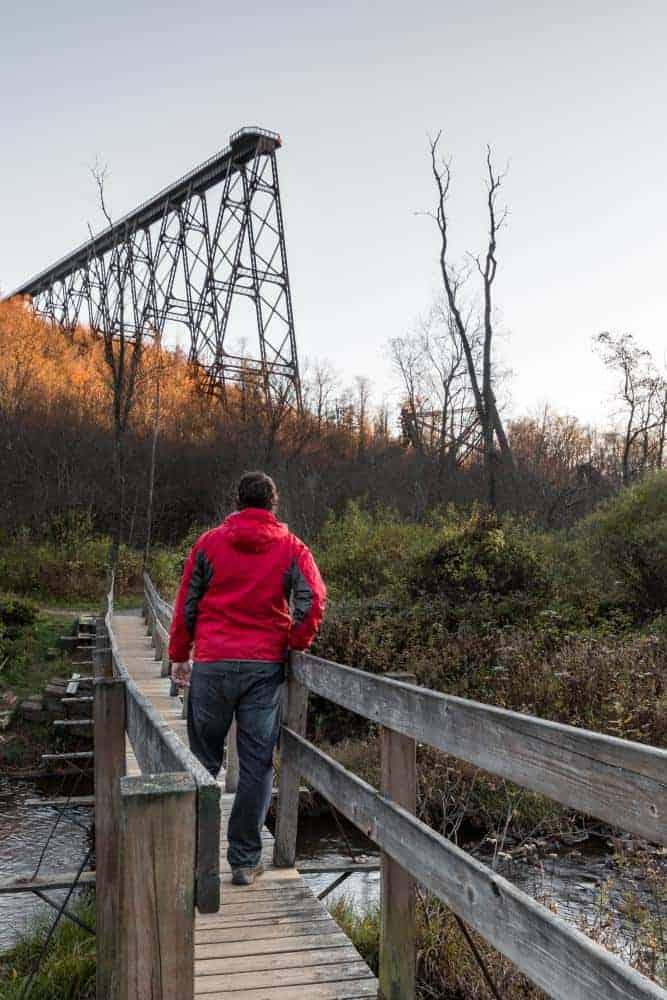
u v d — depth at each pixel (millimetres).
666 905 5230
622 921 5184
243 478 4422
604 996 1699
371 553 22469
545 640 14516
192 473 38438
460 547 17781
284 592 4367
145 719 2412
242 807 4484
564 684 11609
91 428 39531
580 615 16453
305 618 4254
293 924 4129
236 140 45875
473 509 23984
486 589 16984
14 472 34969
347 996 3461
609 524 18469
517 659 13188
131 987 1527
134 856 1535
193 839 1561
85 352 52469
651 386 35500
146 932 1535
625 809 1739
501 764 2299
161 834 1547
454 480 37906
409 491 38438
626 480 34531
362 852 9586
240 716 4375
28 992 4805
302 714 4766
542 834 8125
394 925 3311
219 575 4289
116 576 27422
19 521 31625
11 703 16484
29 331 50812
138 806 1539
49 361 48781
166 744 1934
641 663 11961
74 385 45344
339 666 3830
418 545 20359
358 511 26562
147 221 53062
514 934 2129
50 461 36719
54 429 38406
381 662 15109
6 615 20734
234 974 3635
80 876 5805
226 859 5113
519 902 2113
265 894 4480
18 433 37219
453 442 39062
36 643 19859
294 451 39281
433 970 4988
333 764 3902
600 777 1836
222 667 4266
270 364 47000
